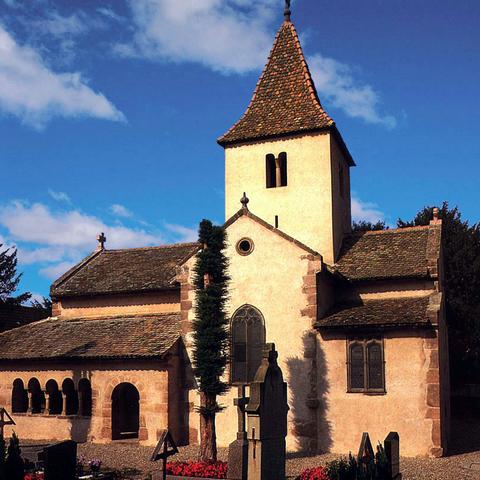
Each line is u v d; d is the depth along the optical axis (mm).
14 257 54188
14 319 44500
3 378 30281
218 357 22250
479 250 42812
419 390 23797
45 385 29219
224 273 25234
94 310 32469
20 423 29359
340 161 33250
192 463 19984
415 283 26828
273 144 31625
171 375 26906
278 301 26359
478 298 41656
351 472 15656
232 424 26172
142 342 27938
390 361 24359
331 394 25016
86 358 27844
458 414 39344
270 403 17297
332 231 29891
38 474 19141
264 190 31453
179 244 34844
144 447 26109
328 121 30500
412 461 22469
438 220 29766
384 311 25344
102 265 34656
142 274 32375
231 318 26953
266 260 26844
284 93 32938
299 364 25656
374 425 24188
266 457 16906
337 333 25297
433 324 23766
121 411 30906
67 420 28359
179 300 30562
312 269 26000
